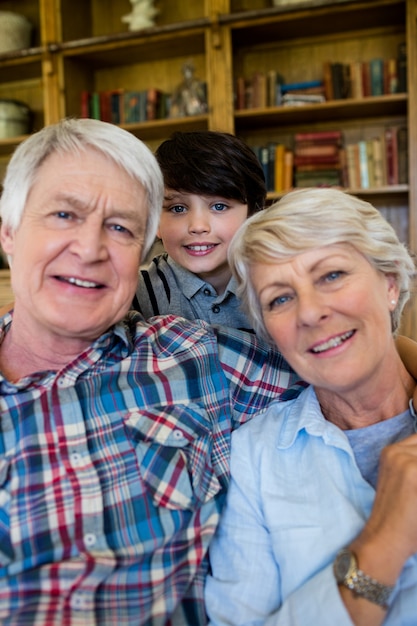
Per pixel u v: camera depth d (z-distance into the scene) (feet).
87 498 3.50
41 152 3.67
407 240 11.66
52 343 3.91
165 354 4.29
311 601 3.19
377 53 11.50
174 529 3.67
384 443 3.83
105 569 3.40
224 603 3.64
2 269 12.37
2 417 3.64
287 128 12.07
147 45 11.69
